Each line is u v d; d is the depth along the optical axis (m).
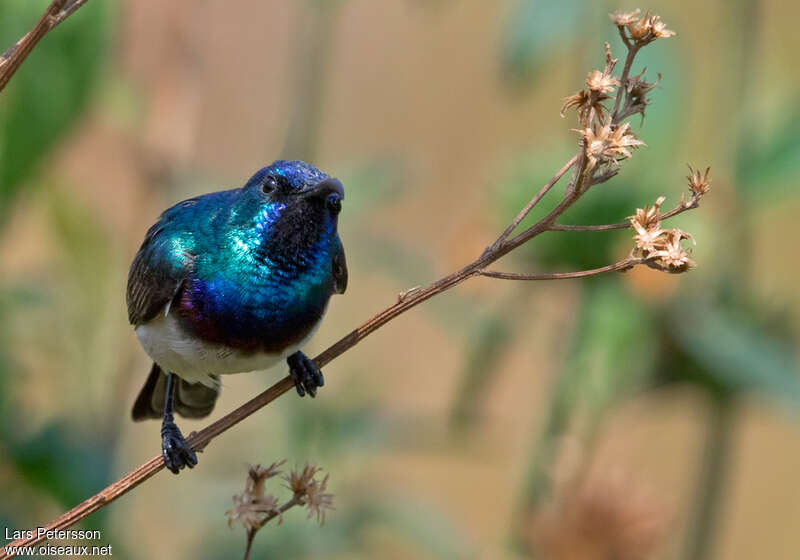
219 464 11.34
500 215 10.09
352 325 12.23
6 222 8.91
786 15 13.32
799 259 14.91
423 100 16.12
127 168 10.78
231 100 13.38
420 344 14.54
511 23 9.65
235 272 8.36
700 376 9.80
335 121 15.99
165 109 10.76
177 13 10.79
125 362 10.74
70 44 8.41
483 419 10.95
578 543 9.09
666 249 6.31
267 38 13.59
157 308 8.53
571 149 9.98
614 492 9.20
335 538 10.66
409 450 10.98
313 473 6.36
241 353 8.52
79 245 10.63
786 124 9.94
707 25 11.77
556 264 9.83
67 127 8.55
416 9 15.37
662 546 9.18
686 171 9.78
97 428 10.55
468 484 15.52
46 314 10.52
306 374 9.10
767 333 9.84
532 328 13.22
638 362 9.67
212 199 8.74
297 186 8.27
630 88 6.36
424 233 15.20
